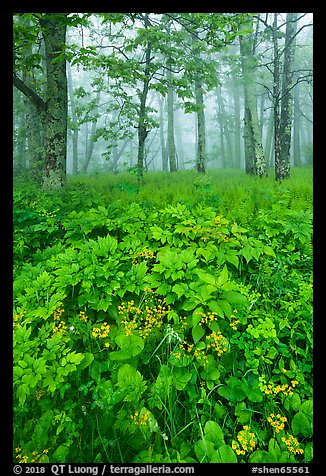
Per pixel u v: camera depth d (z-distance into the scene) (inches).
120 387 81.4
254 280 131.4
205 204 212.4
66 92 275.4
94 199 211.9
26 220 170.6
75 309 113.9
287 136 371.9
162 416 83.0
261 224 161.8
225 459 69.8
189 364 92.7
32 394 83.2
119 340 94.1
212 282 100.3
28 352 87.1
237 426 81.6
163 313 104.5
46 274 114.0
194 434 78.5
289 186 274.8
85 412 76.4
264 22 339.9
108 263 117.4
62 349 87.0
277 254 143.5
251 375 90.4
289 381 91.4
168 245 141.3
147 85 385.1
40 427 74.0
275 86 366.9
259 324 99.7
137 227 155.2
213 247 132.6
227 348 93.7
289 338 105.0
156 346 100.7
